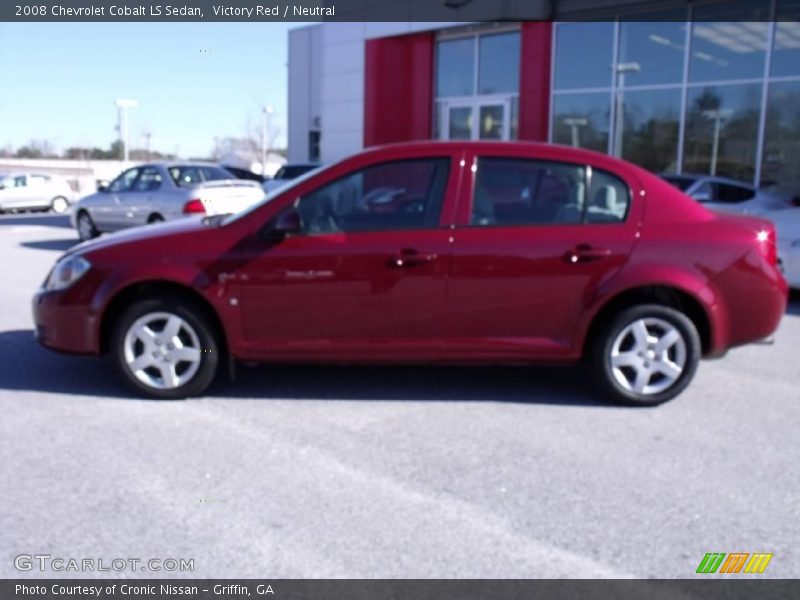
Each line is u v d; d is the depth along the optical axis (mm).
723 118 14352
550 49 16375
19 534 3342
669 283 4852
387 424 4703
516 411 4973
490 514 3537
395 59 19328
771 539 3338
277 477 3914
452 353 4996
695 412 4980
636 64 15305
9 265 11500
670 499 3703
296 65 31750
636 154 15586
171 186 13031
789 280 8680
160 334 5012
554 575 3057
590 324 4957
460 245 4867
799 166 13547
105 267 4984
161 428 4594
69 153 58250
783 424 4754
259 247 4906
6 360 6035
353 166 4973
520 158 4996
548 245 4871
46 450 4234
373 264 4859
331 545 3262
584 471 4016
